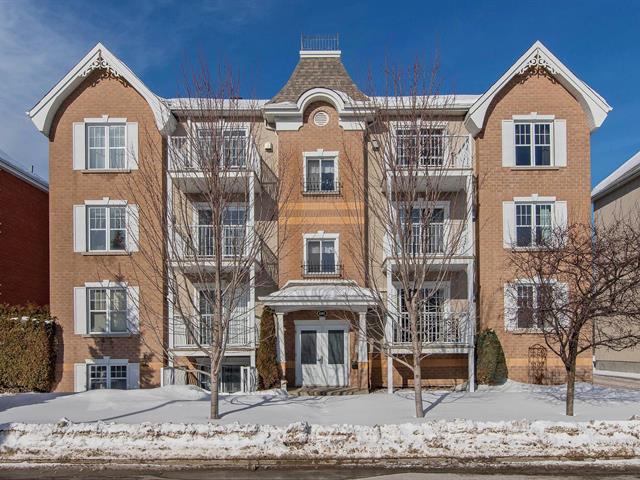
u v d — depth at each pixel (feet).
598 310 39.96
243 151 52.70
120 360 59.62
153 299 59.93
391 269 55.31
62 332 60.13
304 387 58.90
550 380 58.29
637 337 41.83
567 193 60.80
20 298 71.82
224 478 29.96
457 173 57.21
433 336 58.29
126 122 61.77
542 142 62.13
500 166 60.85
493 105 61.41
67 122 61.98
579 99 61.41
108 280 60.49
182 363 60.39
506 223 60.29
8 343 57.16
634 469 31.22
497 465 31.86
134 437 34.53
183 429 35.01
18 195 71.82
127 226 57.11
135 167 61.31
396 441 34.14
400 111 46.42
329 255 61.98
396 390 58.03
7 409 43.42
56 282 60.70
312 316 60.64
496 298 59.47
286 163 60.75
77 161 61.67
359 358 57.82
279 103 61.87
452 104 60.64
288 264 61.26
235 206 57.26
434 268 58.85
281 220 61.46
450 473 30.60
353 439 34.30
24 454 33.50
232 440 34.17
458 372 60.34
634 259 38.45
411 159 41.91
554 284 43.01
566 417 38.78
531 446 33.78
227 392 57.62
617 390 53.36
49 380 58.23
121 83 62.23
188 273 54.08
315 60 67.31
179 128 63.26
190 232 45.75
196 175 47.88
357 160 61.62
